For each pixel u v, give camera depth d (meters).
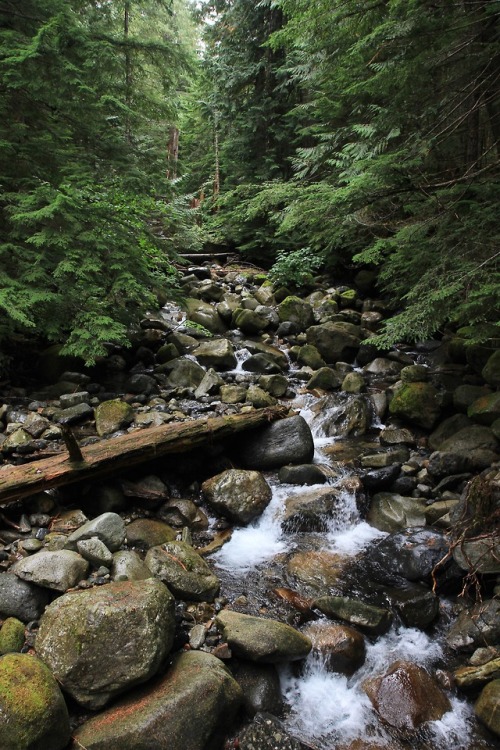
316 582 3.92
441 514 4.49
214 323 9.38
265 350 8.44
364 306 10.16
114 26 8.18
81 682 2.61
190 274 11.56
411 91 5.70
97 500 4.22
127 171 6.34
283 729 2.87
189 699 2.64
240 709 2.93
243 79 13.09
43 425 4.96
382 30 5.04
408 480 5.07
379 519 4.70
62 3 5.92
